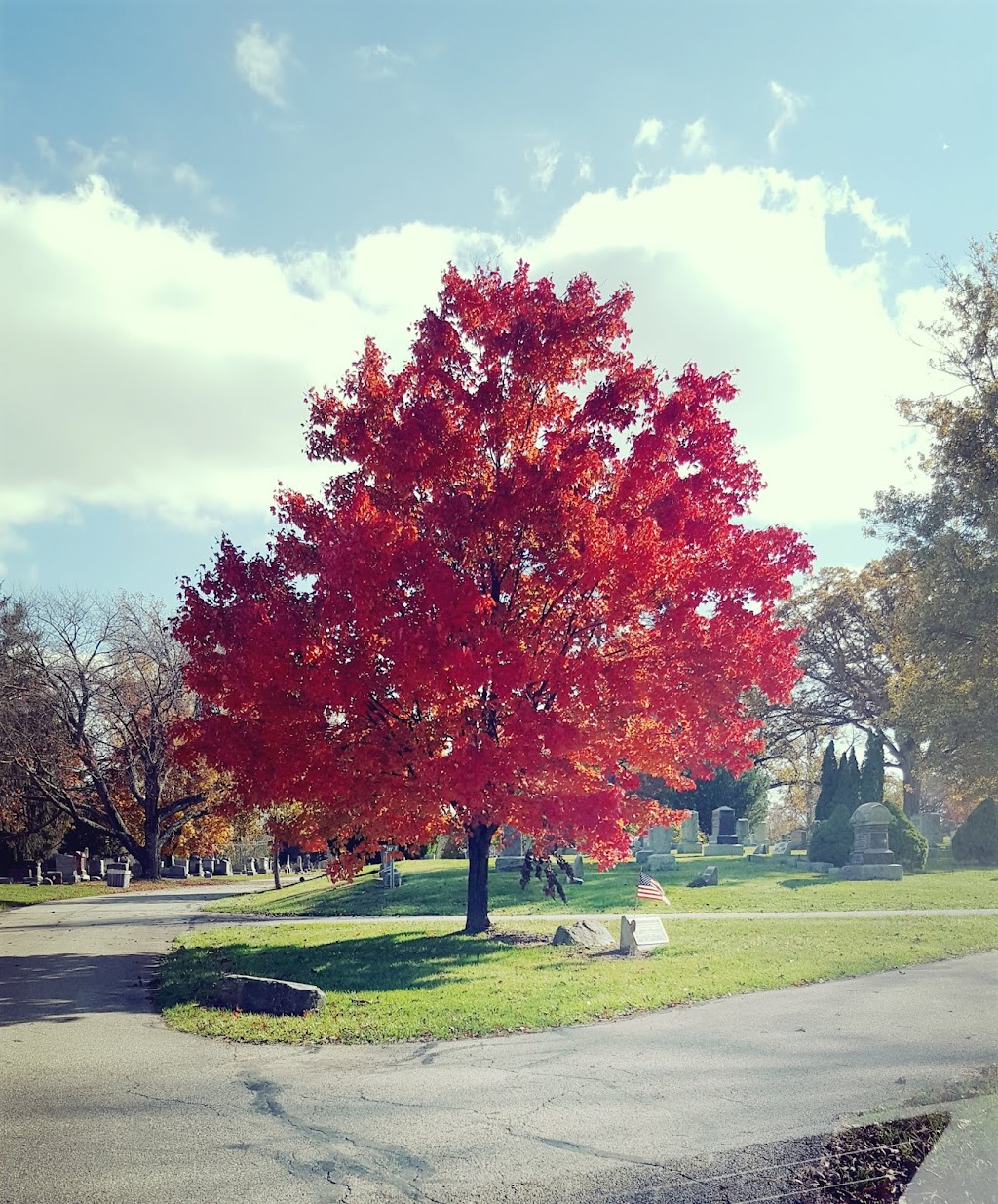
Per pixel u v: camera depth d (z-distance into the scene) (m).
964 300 40.97
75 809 55.53
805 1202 5.98
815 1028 10.64
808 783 67.12
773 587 17.66
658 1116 7.68
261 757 17.72
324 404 19.69
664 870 34.91
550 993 13.30
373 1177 6.68
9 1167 6.97
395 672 16.73
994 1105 7.40
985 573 37.66
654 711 17.34
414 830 18.45
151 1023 12.66
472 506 17.97
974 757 40.19
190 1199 6.34
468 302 19.58
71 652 53.28
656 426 18.77
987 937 17.31
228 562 19.08
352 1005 13.08
